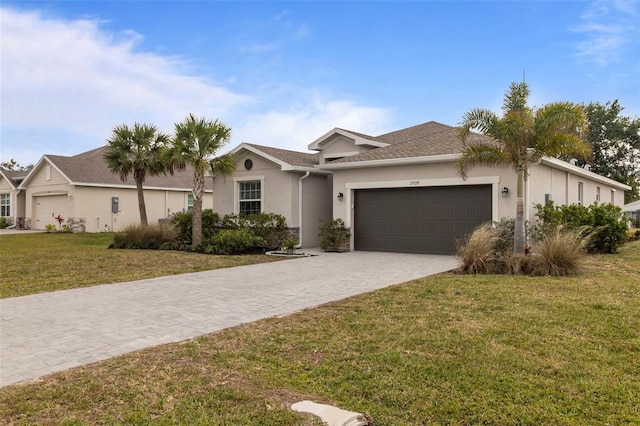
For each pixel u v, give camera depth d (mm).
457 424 3137
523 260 9633
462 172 11289
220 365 4246
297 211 16609
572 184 17422
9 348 4758
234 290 8172
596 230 12164
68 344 4898
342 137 17672
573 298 6941
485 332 5176
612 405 3357
